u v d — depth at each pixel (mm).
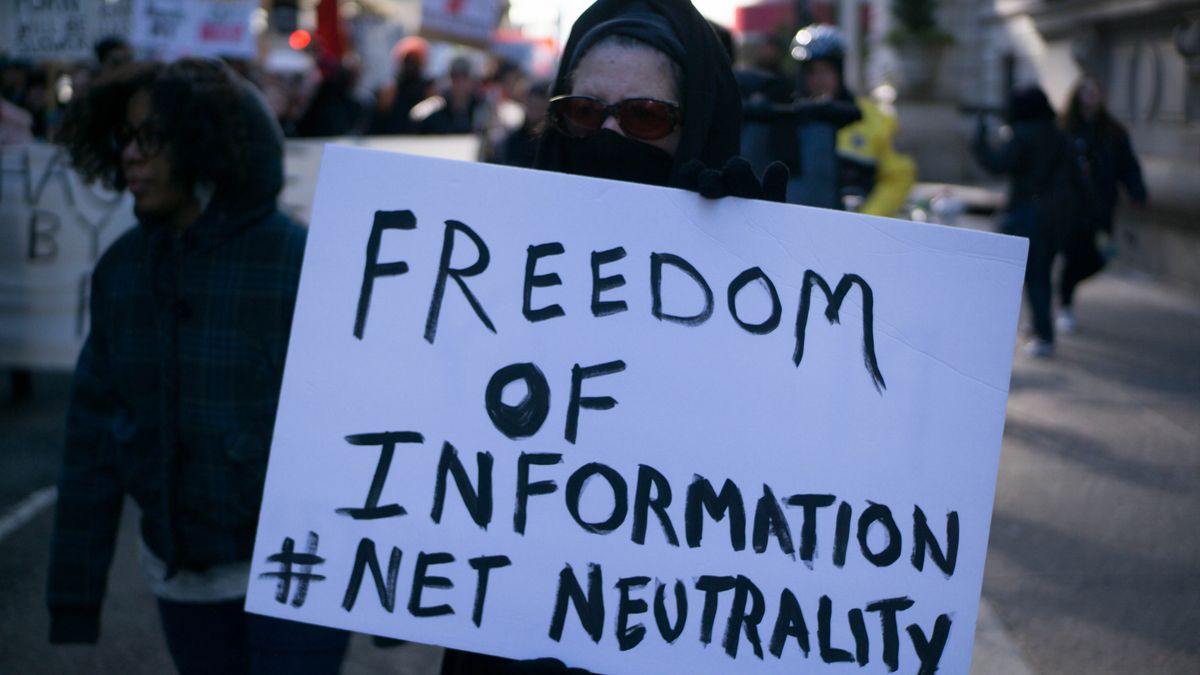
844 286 1930
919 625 1896
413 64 12484
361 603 1936
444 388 1953
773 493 1913
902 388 1915
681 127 2115
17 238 7574
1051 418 7203
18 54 10969
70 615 2670
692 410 1932
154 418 2586
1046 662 4082
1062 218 8891
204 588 2600
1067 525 5379
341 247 1983
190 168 2574
